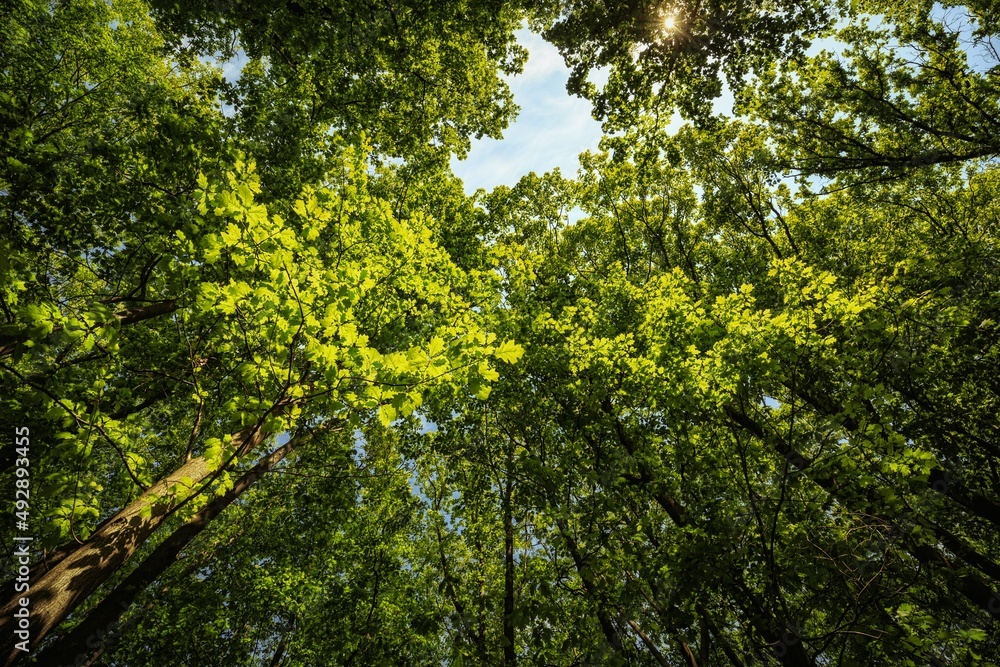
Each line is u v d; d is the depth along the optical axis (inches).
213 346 247.3
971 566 222.2
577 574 222.4
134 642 381.7
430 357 138.2
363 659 396.2
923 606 180.7
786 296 269.4
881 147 473.7
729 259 478.6
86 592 148.5
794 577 191.9
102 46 423.2
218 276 191.9
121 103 374.9
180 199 251.8
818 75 459.8
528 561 318.0
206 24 316.2
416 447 374.3
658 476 268.5
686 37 314.3
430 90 427.8
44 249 264.7
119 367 228.1
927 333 259.3
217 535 441.7
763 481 249.6
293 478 397.7
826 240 498.0
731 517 212.5
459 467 366.9
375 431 400.8
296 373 155.3
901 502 184.5
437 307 311.7
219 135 258.5
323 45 340.8
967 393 291.7
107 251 286.4
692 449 266.2
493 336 146.5
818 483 216.1
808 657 191.5
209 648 411.2
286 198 323.0
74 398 170.2
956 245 315.0
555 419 295.0
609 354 288.0
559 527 237.0
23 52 341.4
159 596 389.7
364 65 368.8
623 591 211.8
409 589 459.5
